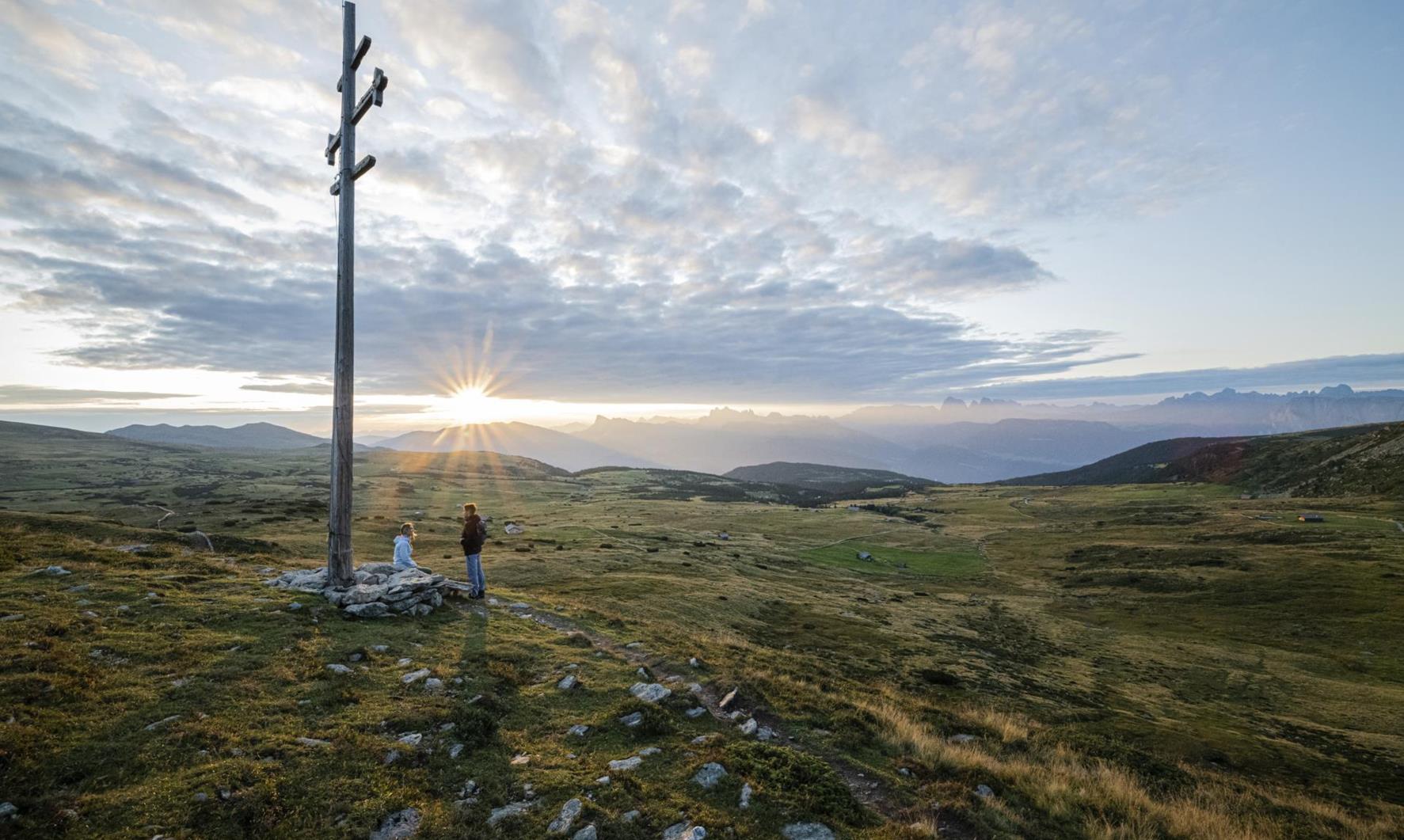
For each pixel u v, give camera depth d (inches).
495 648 675.4
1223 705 1844.2
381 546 2406.5
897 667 1798.7
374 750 398.6
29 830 279.7
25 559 773.9
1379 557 3548.2
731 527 5639.8
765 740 507.2
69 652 473.7
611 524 4909.0
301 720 434.6
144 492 5979.3
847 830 370.6
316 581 828.0
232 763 357.7
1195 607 3132.4
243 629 605.3
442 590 883.4
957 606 3144.7
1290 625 2748.5
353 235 832.3
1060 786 506.3
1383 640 2481.5
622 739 474.6
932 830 383.9
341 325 821.2
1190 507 6333.7
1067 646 2509.8
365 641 631.2
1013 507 7805.1
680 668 676.7
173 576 769.6
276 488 6525.6
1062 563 4480.8
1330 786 1180.5
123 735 376.2
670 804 374.3
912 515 7386.8
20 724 358.0
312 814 325.4
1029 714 1489.9
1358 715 1787.6
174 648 525.7
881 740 549.0
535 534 3634.4
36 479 7436.0
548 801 365.7
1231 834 485.1
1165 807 523.2
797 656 1054.4
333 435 819.4
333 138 855.1
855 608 2684.5
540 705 532.4
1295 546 4079.7
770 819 371.9
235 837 299.3
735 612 2130.9
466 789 374.0
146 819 299.7
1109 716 1545.3
